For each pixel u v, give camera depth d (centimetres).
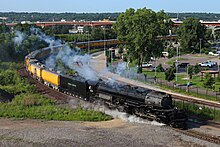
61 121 4291
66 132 3784
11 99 5506
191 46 15950
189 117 4462
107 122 4247
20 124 4150
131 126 4028
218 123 4172
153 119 4166
